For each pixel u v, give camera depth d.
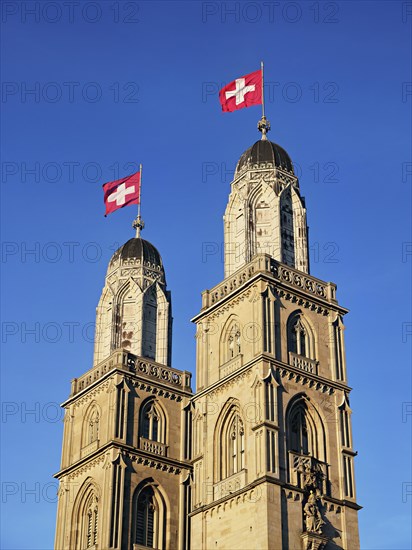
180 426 87.38
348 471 73.12
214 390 76.19
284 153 85.69
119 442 82.31
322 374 75.69
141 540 80.94
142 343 90.25
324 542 68.12
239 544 68.06
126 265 94.31
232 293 77.31
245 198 82.44
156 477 83.69
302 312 77.19
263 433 69.50
